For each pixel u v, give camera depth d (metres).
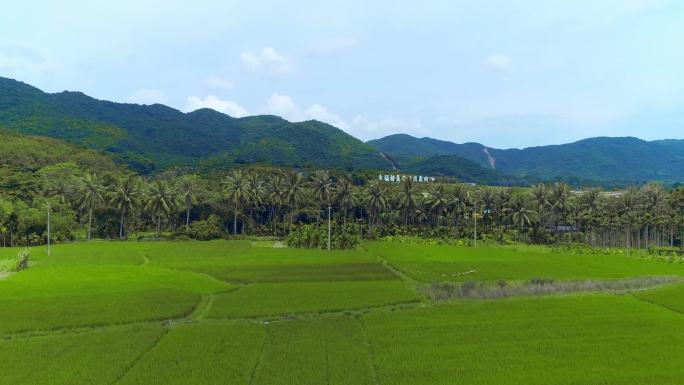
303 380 35.09
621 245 169.62
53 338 45.19
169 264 91.81
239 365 37.84
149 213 167.25
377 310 58.84
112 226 156.62
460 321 51.66
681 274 85.81
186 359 39.12
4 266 85.69
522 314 54.75
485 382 35.19
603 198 162.75
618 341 44.97
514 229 169.38
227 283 73.81
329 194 159.00
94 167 199.75
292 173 168.88
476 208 168.75
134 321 52.12
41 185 155.12
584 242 167.38
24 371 36.56
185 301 59.75
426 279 78.56
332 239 128.50
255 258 100.62
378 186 163.75
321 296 64.38
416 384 34.84
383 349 42.34
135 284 70.25
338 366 37.84
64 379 35.06
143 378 35.31
